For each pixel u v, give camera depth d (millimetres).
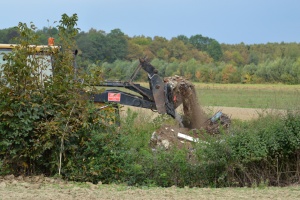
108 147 13297
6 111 12992
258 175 13562
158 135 16531
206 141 13891
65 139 13125
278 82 74188
